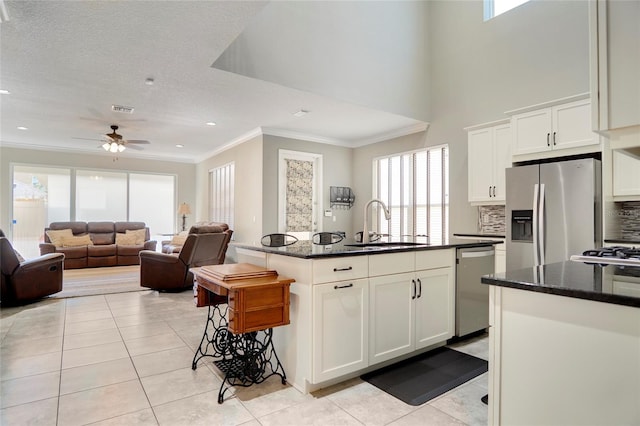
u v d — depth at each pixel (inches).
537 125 144.5
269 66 150.5
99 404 81.5
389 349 99.7
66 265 279.1
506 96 177.6
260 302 82.7
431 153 215.3
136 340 124.1
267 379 95.3
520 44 172.9
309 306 85.0
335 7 172.7
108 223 320.8
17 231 293.0
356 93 179.0
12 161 285.7
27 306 169.5
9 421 74.4
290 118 204.5
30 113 195.2
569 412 44.2
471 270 124.9
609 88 49.3
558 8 159.6
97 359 107.3
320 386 90.0
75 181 313.6
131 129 232.2
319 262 85.6
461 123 197.3
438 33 211.9
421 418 76.5
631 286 44.0
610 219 124.3
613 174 123.9
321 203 252.2
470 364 105.3
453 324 118.9
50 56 126.5
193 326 140.1
